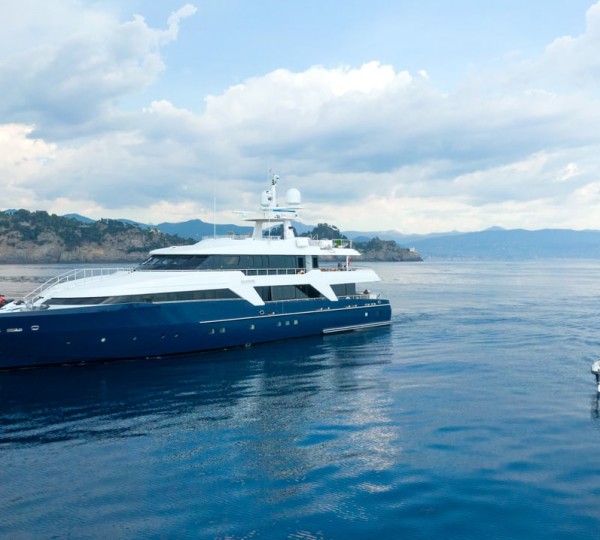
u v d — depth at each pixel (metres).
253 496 14.73
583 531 12.98
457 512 13.86
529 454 17.41
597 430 19.55
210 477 15.87
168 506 14.19
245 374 28.14
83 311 27.52
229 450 17.83
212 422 20.55
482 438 18.80
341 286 42.75
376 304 45.53
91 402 22.98
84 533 12.91
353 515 13.77
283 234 42.19
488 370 29.19
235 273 34.16
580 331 44.06
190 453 17.59
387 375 28.06
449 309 63.28
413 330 44.44
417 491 14.97
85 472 16.17
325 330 41.22
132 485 15.34
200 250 33.91
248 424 20.33
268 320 36.25
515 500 14.45
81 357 28.81
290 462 16.91
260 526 13.25
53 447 18.06
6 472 16.16
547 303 71.19
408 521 13.44
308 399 23.61
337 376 27.81
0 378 26.77
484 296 85.00
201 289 32.44
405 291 98.31
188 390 24.94
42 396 23.81
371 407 22.41
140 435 19.16
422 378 27.39
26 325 26.42
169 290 31.06
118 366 29.58
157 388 25.22
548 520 13.47
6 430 19.64
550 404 22.73
